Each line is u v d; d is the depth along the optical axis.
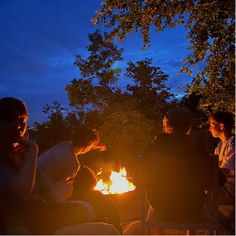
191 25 5.97
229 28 5.62
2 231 2.79
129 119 12.69
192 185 3.17
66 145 3.85
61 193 3.61
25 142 2.95
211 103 6.25
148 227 3.32
